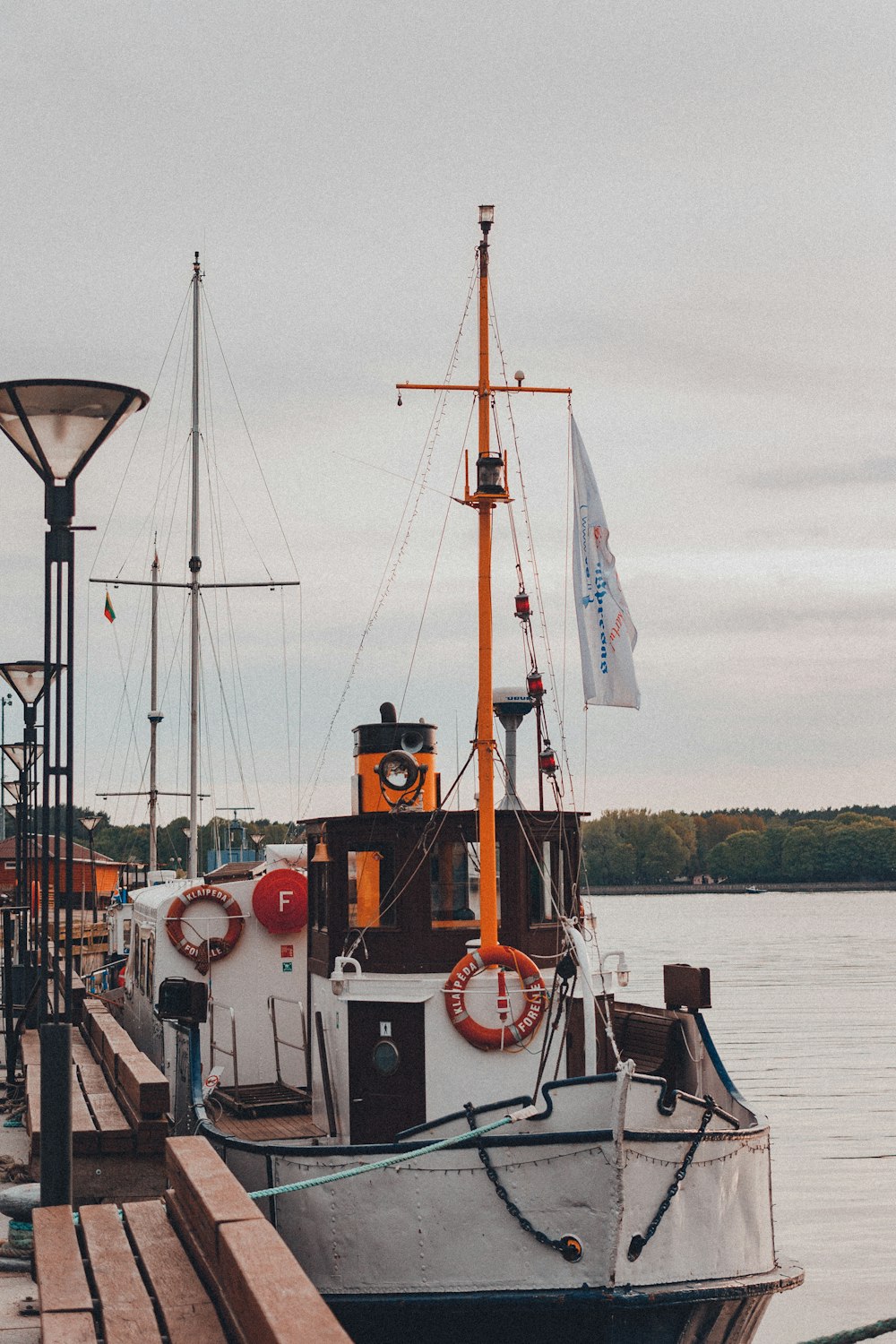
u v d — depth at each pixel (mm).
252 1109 23828
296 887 26359
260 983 26609
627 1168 16078
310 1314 7902
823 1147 41875
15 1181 16781
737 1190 17234
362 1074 20375
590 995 18531
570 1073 20078
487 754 20125
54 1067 12484
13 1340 10531
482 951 19891
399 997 20125
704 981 20625
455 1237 16531
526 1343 16266
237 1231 9500
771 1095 51469
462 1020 19781
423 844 20656
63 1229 11625
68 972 12664
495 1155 16406
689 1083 20641
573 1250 16141
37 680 29906
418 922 20484
